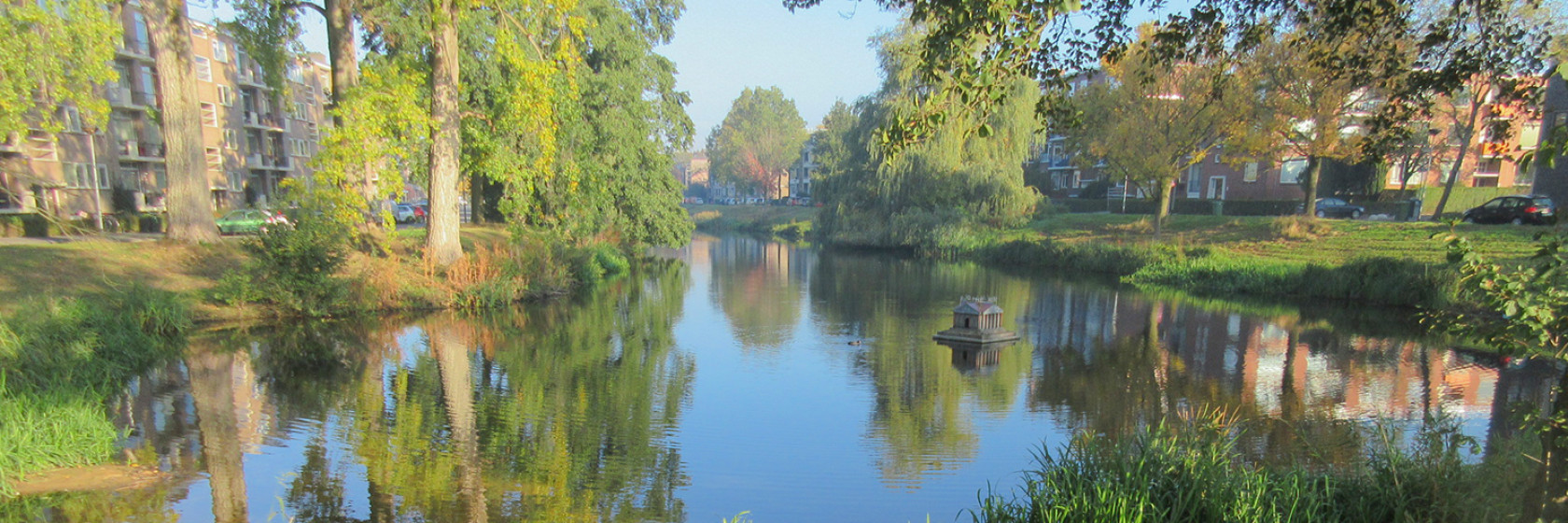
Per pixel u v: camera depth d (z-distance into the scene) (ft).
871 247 152.46
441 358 47.91
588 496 26.30
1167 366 47.47
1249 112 85.66
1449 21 25.59
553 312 67.46
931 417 36.35
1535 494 15.23
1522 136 117.08
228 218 104.37
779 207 266.98
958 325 57.47
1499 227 83.82
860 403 39.04
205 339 51.16
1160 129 95.45
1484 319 15.62
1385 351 51.72
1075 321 64.90
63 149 107.55
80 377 37.52
